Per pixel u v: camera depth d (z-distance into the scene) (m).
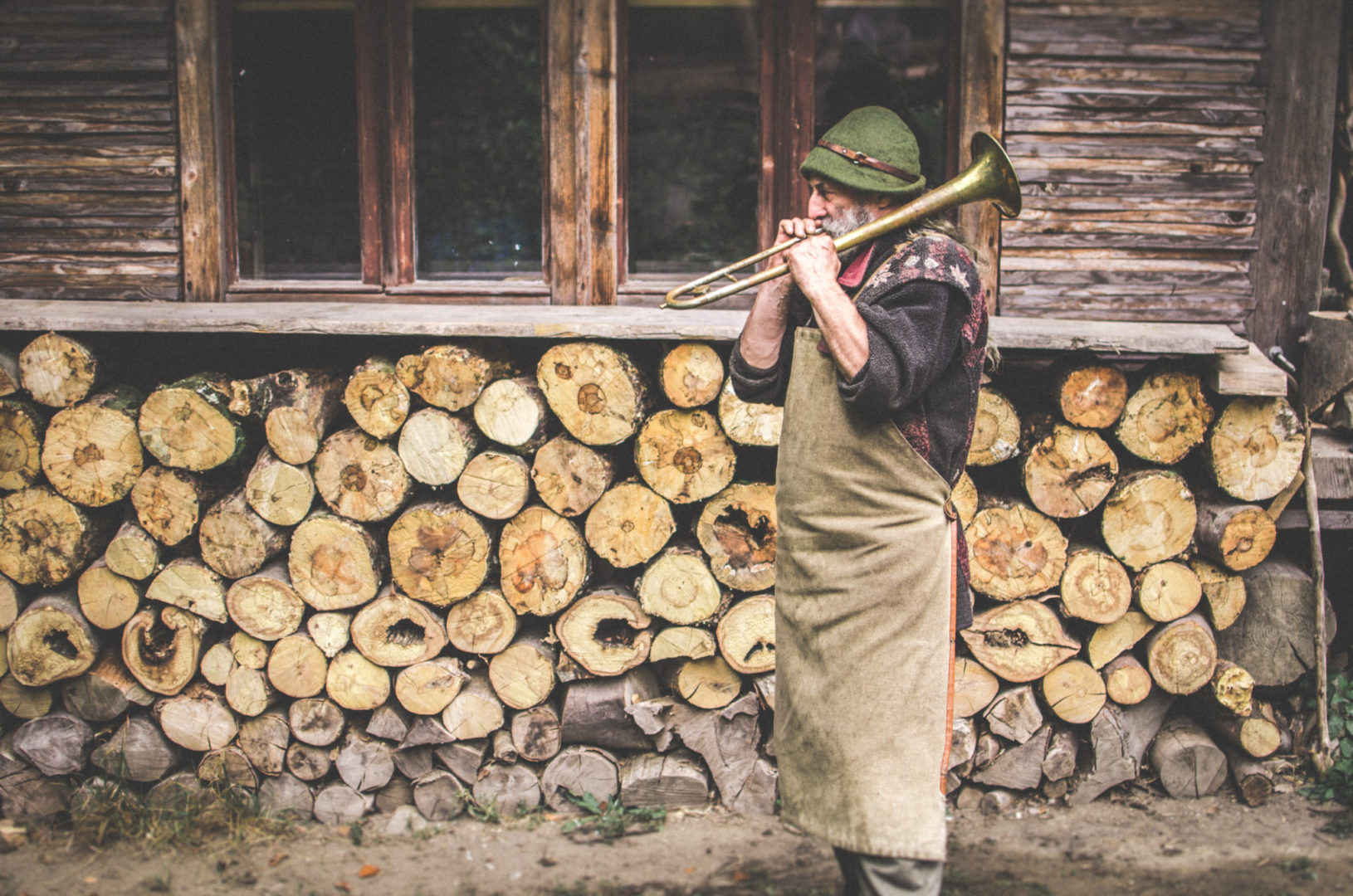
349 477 3.02
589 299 3.65
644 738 3.20
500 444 3.04
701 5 3.70
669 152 3.85
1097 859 2.89
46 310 3.17
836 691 2.15
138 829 3.03
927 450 2.14
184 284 3.66
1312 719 3.31
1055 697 3.15
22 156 3.63
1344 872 2.80
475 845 3.00
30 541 3.10
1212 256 3.58
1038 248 3.57
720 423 2.94
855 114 2.29
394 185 3.68
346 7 3.66
